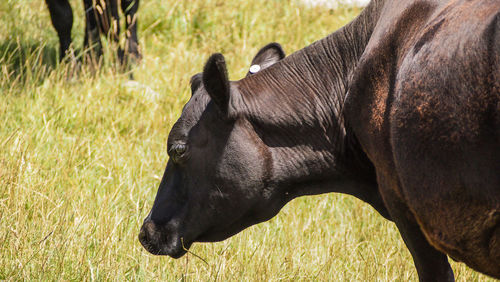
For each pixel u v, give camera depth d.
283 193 6.80
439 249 5.69
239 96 6.70
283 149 6.69
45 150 10.93
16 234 8.26
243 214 6.77
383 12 6.39
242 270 8.26
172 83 13.88
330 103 6.72
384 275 8.54
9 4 16.17
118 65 13.99
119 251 8.53
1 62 13.98
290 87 6.78
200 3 17.47
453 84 5.02
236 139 6.60
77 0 17.73
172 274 8.26
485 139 4.86
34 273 7.84
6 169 9.51
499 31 4.81
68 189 9.75
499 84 4.75
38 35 15.57
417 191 5.41
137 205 9.22
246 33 16.80
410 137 5.32
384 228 9.74
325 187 6.89
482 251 5.30
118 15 14.66
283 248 9.03
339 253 8.98
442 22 5.37
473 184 5.00
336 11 19.00
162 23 17.12
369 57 6.09
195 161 6.71
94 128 12.04
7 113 11.73
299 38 16.61
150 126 12.23
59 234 8.52
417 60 5.36
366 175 6.77
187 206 6.82
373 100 6.00
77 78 13.62
